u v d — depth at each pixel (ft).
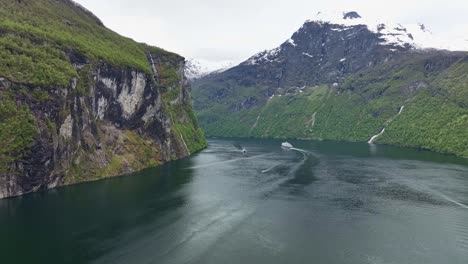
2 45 394.52
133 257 237.45
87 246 250.57
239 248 254.06
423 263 233.96
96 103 487.20
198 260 235.81
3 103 360.28
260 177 476.13
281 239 269.64
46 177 377.30
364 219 311.06
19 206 324.39
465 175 482.28
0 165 342.44
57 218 299.79
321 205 349.20
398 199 367.86
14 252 238.48
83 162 434.30
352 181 449.89
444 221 305.94
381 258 240.53
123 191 388.37
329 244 261.44
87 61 471.21
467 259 239.09
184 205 344.90
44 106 379.96
